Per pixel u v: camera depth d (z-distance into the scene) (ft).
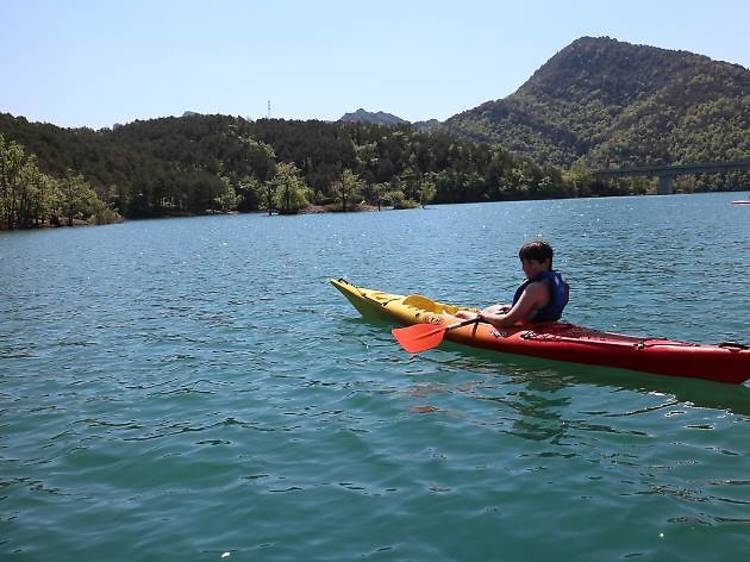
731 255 61.46
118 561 13.19
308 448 18.83
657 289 43.37
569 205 298.76
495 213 230.68
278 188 365.40
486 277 53.72
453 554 12.92
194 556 13.24
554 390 23.25
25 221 234.99
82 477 17.44
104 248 113.70
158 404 23.54
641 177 528.22
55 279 65.41
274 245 107.14
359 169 491.72
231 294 50.31
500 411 21.34
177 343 33.40
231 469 17.53
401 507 14.98
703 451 17.67
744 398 21.85
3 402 24.34
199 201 371.35
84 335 36.24
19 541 14.14
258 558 13.04
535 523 14.06
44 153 342.23
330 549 13.28
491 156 513.45
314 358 29.19
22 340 35.32
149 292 53.36
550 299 27.12
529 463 17.20
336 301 44.47
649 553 12.73
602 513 14.38
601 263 59.98
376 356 29.04
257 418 21.63
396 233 129.70
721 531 13.42
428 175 476.13
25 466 18.31
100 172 352.90
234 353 30.78
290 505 15.29
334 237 124.16
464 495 15.47
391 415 21.34
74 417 22.41
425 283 51.80
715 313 35.06
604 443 18.44
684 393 22.48
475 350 28.71
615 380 24.03
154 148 471.21
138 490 16.51
